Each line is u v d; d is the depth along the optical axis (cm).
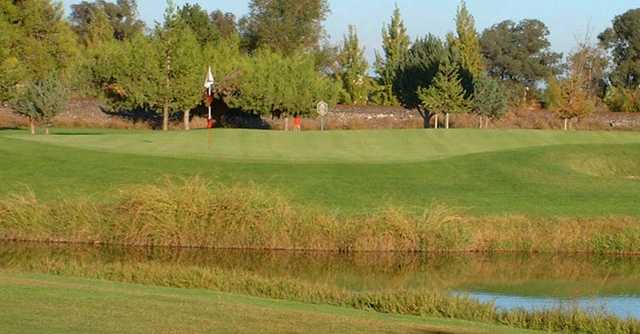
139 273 1748
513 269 2202
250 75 6034
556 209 2728
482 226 2470
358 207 2658
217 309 1179
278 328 1064
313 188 2850
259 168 3097
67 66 6781
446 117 5981
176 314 1108
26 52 6556
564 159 3600
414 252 2380
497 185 3059
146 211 2402
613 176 3550
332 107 6397
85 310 1090
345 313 1301
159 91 5619
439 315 1469
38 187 2772
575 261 2334
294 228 2395
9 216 2436
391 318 1286
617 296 1881
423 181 3041
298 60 6419
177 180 2878
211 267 2030
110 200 2567
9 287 1242
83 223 2409
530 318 1452
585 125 6228
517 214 2612
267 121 6450
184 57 5622
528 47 10600
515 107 7181
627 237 2448
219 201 2434
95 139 3909
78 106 6309
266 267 2152
